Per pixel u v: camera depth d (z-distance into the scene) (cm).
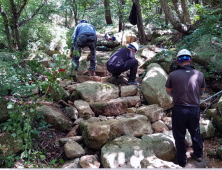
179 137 269
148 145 280
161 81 379
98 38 908
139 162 252
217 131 336
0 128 281
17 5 447
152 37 865
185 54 280
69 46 298
